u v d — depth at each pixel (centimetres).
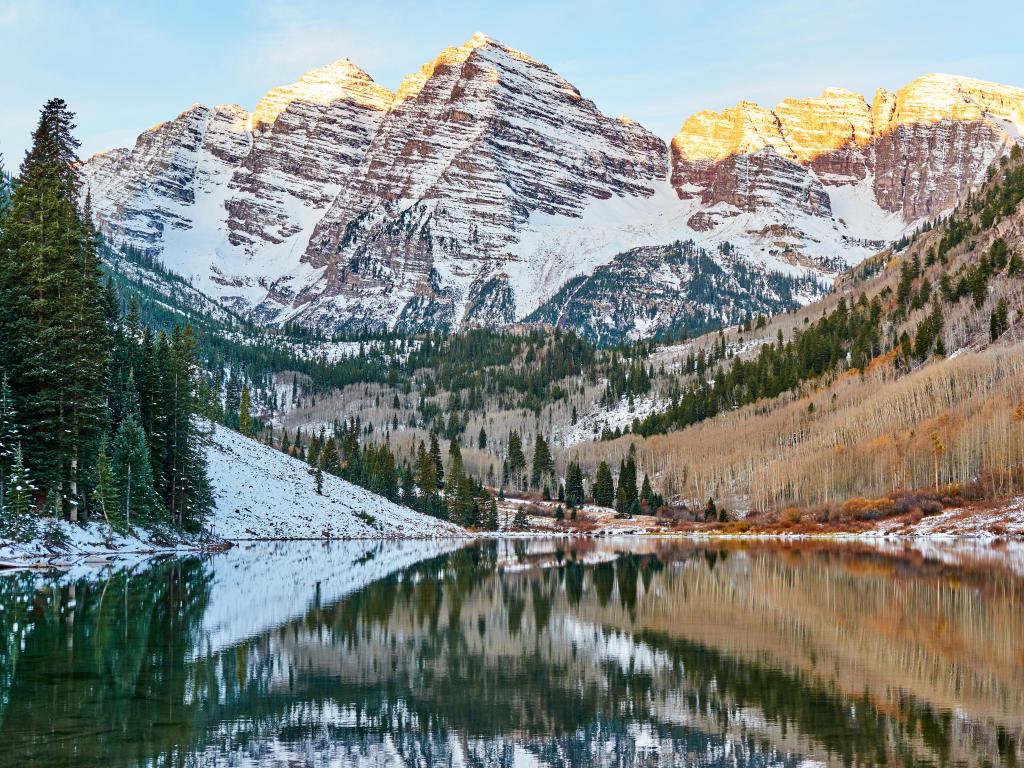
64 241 8912
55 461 8712
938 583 7438
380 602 6181
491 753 2895
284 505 14962
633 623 5372
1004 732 3119
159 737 2959
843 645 4653
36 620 5044
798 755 2892
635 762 2827
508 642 4712
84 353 9038
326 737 3016
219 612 5497
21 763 2681
